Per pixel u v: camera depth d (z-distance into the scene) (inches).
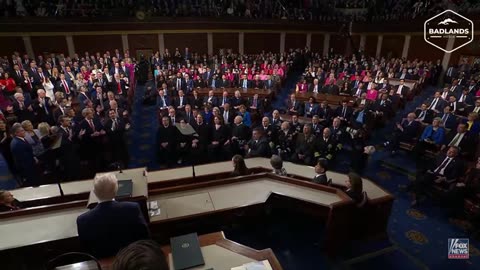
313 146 282.5
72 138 263.3
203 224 175.0
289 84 643.5
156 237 153.6
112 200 91.2
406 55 736.3
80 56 657.0
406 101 472.1
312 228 204.4
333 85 475.5
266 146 266.7
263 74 557.3
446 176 234.1
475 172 220.1
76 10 634.8
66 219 136.5
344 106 370.0
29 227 130.5
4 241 121.7
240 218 196.1
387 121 405.7
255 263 94.6
